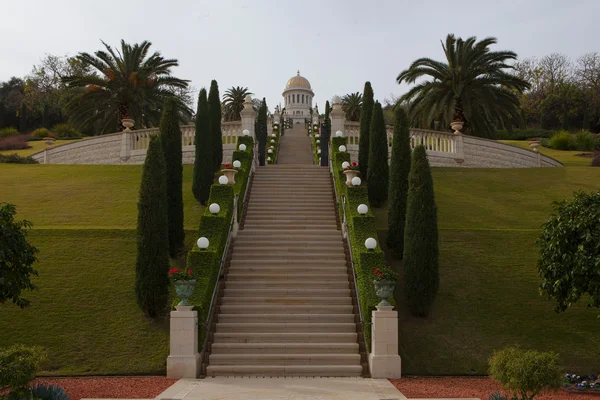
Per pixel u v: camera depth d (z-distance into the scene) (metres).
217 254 15.22
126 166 29.00
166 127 18.00
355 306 14.59
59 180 26.30
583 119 70.00
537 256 17.53
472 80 35.69
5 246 11.19
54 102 75.38
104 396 10.09
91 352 12.91
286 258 17.09
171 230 17.34
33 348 8.85
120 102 39.62
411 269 14.76
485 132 37.31
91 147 32.97
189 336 12.14
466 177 27.11
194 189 22.22
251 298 14.87
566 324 14.45
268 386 10.95
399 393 10.30
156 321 14.23
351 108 69.00
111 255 17.08
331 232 18.95
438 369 12.65
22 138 57.22
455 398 9.86
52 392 8.55
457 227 20.31
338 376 12.23
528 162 34.12
